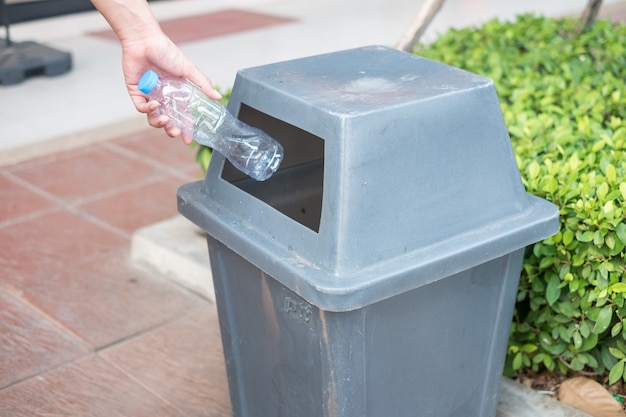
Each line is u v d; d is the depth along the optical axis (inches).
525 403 90.2
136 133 186.4
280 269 66.3
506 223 71.6
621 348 86.2
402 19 294.2
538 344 95.8
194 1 322.3
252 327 77.4
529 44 148.5
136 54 76.0
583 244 86.0
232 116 75.2
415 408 74.7
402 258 65.8
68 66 228.1
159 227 132.2
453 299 72.1
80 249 133.9
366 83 71.3
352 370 67.5
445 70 74.9
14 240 136.6
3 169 165.9
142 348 108.0
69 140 180.7
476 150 69.9
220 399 97.7
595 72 131.6
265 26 282.2
